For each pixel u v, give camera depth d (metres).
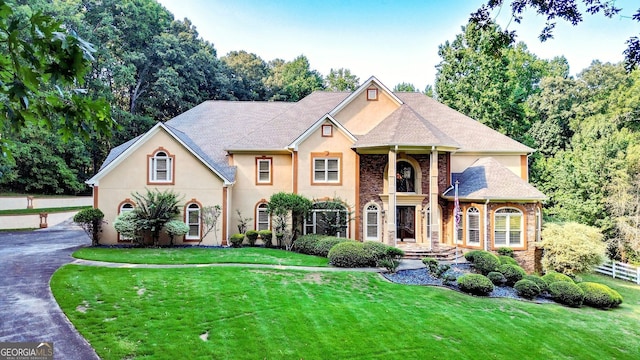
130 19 45.09
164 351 9.48
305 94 60.16
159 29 51.09
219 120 30.80
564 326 13.56
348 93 31.67
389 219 23.03
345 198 25.03
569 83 51.50
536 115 51.72
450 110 30.20
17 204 34.38
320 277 16.80
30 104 3.60
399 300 14.48
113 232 23.52
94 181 23.38
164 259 19.03
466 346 11.12
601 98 49.88
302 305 13.21
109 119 3.86
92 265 17.36
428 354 10.42
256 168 26.39
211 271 16.83
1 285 13.97
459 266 20.25
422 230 24.78
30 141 36.19
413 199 24.73
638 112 39.78
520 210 22.69
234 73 61.16
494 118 38.75
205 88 53.38
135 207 23.20
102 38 42.09
